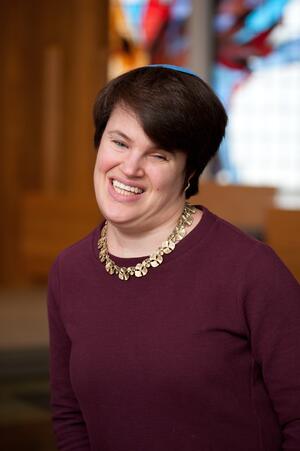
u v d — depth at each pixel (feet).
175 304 12.93
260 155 81.41
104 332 13.28
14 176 64.34
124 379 13.01
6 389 35.24
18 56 64.03
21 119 64.34
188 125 12.76
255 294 12.66
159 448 12.95
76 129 63.77
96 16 63.72
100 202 13.44
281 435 13.24
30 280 62.13
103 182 13.37
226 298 12.75
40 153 64.64
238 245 12.99
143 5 81.61
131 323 13.10
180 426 12.84
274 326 12.66
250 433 12.89
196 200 57.06
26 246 61.93
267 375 12.87
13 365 38.83
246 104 81.82
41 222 61.16
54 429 15.02
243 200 58.34
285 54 80.28
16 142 64.34
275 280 12.69
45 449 27.43
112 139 13.08
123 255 13.55
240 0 81.25
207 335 12.73
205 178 81.00
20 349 40.55
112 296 13.38
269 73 80.84
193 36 80.79
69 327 13.75
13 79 64.03
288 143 80.43
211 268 12.93
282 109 80.59
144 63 82.28
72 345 13.74
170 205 13.37
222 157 81.92
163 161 13.01
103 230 14.14
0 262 64.34
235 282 12.73
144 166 12.98
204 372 12.64
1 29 63.72
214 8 81.82
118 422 13.20
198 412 12.76
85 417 13.75
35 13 64.03
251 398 12.95
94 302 13.53
